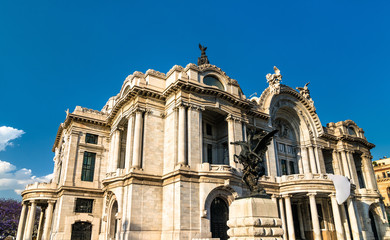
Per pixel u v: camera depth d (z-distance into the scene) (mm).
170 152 37750
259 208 15625
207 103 40125
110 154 47062
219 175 35344
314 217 40594
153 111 40344
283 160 53281
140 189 35656
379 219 51844
